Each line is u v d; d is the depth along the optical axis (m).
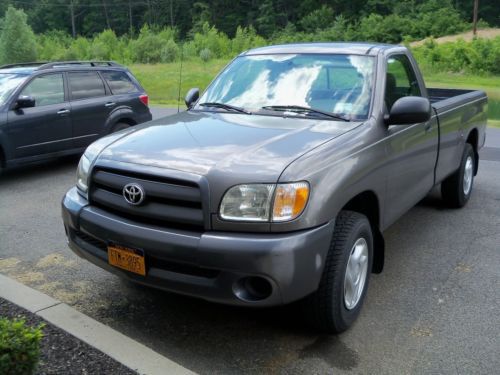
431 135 5.04
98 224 3.55
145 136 3.90
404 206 4.61
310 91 4.40
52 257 5.00
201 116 4.37
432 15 75.69
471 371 3.29
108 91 9.40
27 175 8.55
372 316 3.95
